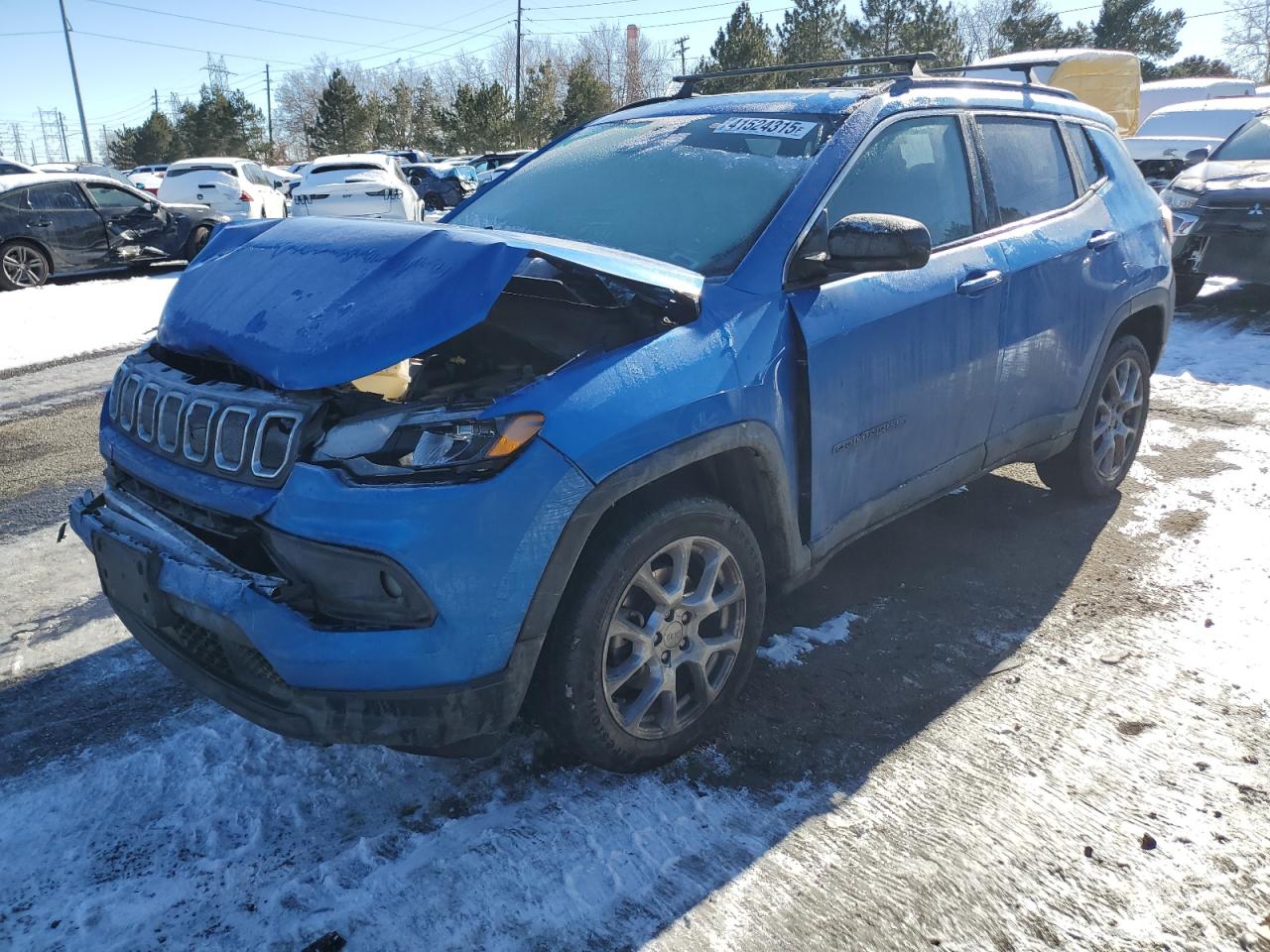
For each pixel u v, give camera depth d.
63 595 3.80
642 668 2.60
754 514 2.86
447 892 2.24
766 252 2.85
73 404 6.82
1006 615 3.55
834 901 2.22
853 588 3.78
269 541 2.21
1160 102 18.88
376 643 2.12
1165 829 2.45
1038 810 2.52
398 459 2.19
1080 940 2.12
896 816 2.50
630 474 2.35
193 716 2.94
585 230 3.21
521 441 2.20
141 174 36.88
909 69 3.61
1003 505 4.57
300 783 2.62
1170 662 3.21
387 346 2.21
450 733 2.23
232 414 2.30
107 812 2.50
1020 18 48.97
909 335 3.14
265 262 2.67
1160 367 6.90
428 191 26.47
